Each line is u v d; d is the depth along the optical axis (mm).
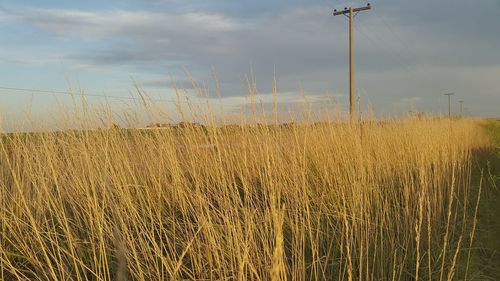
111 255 3773
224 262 3562
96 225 3900
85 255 3871
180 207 4652
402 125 10195
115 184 4230
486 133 27969
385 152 7402
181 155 5422
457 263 4590
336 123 7512
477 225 6285
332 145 6918
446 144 8820
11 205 4254
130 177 5023
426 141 8633
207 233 3732
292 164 5504
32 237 3971
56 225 4266
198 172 4934
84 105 4754
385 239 4621
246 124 5504
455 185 7801
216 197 4500
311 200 5293
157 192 4781
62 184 4641
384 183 6316
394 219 5219
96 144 4770
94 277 3643
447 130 11047
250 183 4824
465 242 5523
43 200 4277
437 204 5883
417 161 7223
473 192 8180
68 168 4664
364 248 4367
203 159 5191
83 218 4363
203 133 5340
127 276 3611
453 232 5531
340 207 4965
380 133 8422
